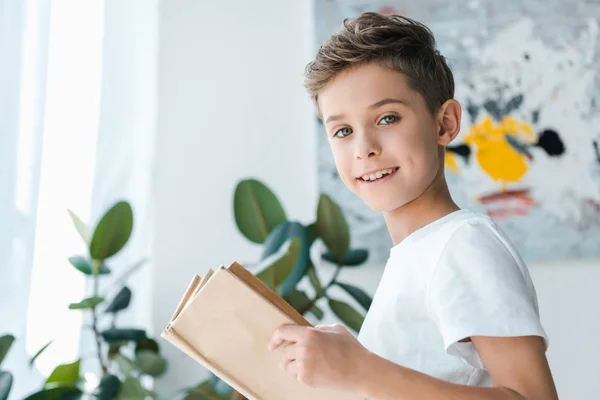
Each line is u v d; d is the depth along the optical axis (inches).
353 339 24.9
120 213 61.6
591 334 69.0
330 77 30.0
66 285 66.0
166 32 76.4
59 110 68.7
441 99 31.3
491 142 70.7
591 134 70.4
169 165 74.2
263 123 74.5
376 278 70.0
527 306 24.7
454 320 25.0
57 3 70.2
